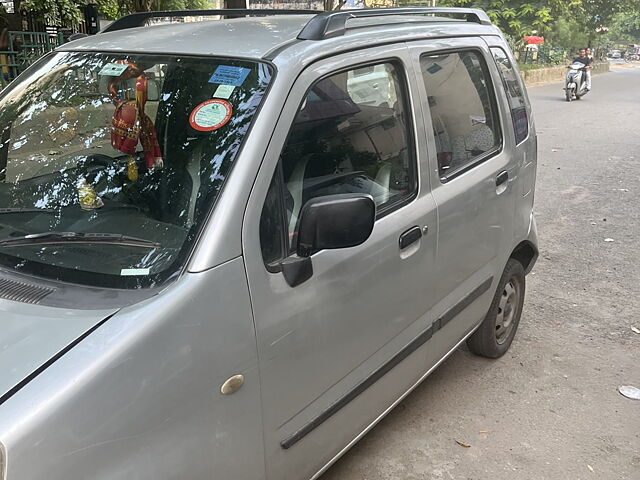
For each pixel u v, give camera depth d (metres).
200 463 1.72
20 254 1.90
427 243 2.67
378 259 2.35
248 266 1.82
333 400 2.27
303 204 2.11
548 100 19.48
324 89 2.19
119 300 1.67
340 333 2.21
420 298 2.70
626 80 30.02
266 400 1.92
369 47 2.43
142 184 2.05
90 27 10.66
